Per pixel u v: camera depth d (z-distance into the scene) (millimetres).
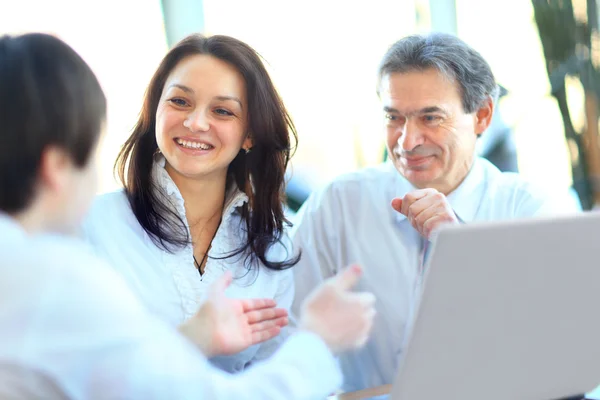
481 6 3109
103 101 820
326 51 2898
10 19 2439
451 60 1518
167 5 2666
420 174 1599
